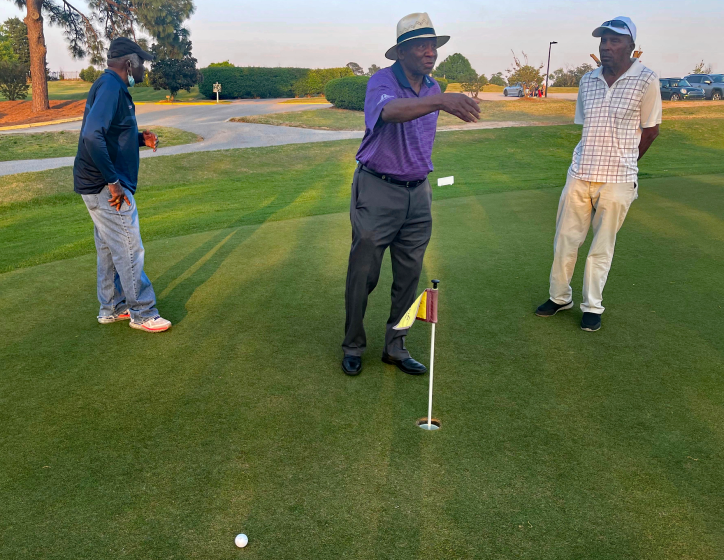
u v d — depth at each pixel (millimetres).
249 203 9219
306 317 4227
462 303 4465
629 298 4539
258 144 16312
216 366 3473
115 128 3680
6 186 10852
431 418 2895
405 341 3805
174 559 2006
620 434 2750
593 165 3852
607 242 3891
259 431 2785
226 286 4895
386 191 3221
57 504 2291
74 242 6742
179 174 12219
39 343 3809
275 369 3434
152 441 2705
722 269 5211
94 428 2820
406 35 2955
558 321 4141
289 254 5785
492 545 2057
